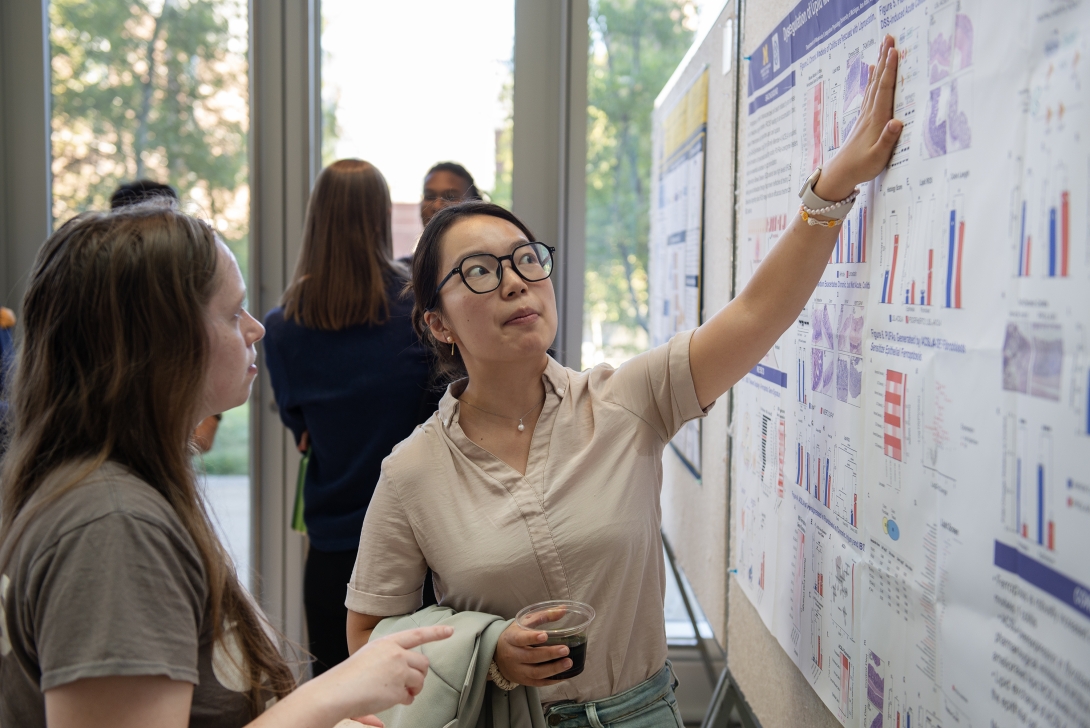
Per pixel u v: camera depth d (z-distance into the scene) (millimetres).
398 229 2793
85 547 703
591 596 1138
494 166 2771
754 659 1564
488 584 1139
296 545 2805
